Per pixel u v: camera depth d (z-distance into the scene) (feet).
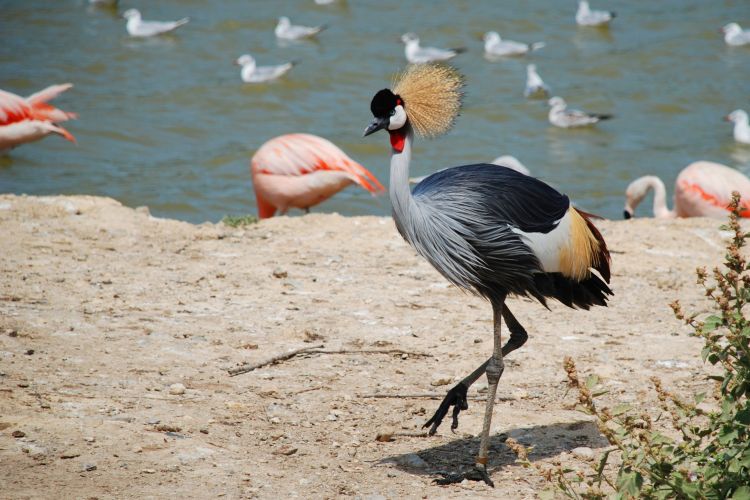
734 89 120.78
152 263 48.29
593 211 83.25
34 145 94.79
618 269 50.03
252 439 30.25
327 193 65.92
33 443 28.19
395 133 28.86
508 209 28.78
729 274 24.23
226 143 98.22
